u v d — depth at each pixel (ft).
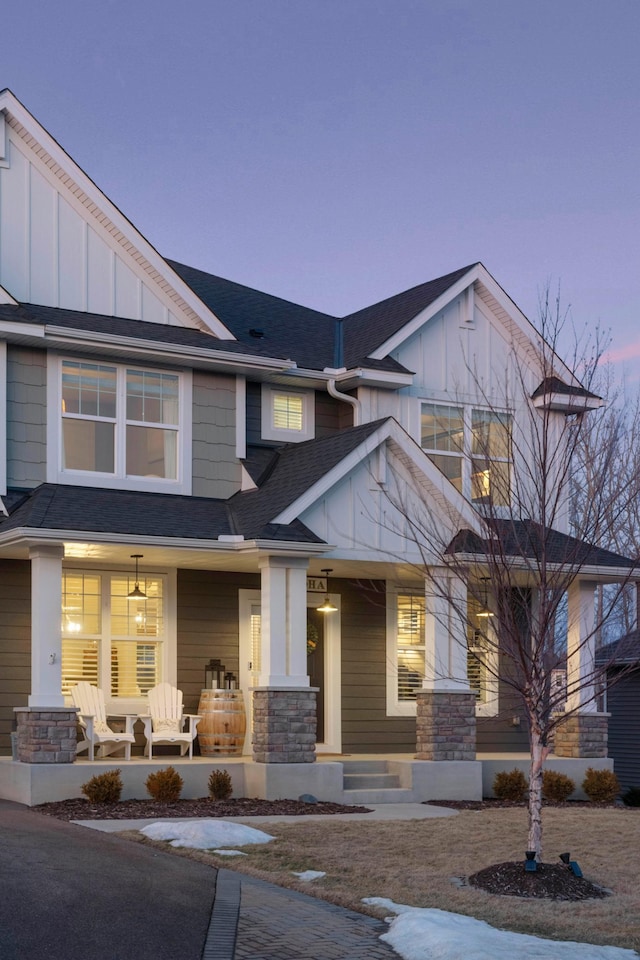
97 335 58.85
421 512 60.03
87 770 52.26
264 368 64.39
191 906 31.94
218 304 73.82
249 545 55.36
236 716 60.13
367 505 59.31
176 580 63.21
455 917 31.94
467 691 60.34
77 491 58.59
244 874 36.99
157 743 60.08
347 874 37.47
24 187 61.11
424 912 32.09
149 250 63.67
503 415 69.87
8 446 58.18
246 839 42.19
